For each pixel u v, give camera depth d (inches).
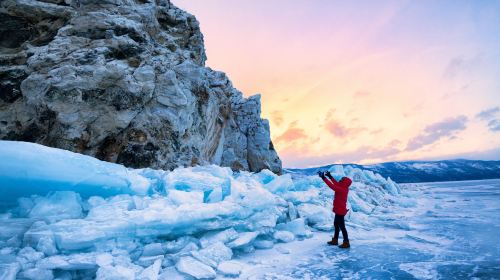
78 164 205.9
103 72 443.5
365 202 434.6
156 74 508.1
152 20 611.8
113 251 171.2
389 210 417.4
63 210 187.6
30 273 137.6
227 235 217.8
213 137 732.7
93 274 157.6
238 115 961.5
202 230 213.3
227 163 871.7
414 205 482.9
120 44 498.6
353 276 160.4
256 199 248.5
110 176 219.6
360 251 212.7
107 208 197.9
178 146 503.8
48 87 424.8
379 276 157.8
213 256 188.1
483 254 191.9
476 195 625.9
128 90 457.4
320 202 369.7
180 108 507.5
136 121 471.2
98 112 444.8
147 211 194.2
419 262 179.9
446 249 208.7
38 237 158.2
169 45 634.8
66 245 157.1
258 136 930.1
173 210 201.2
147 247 184.4
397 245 227.1
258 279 162.1
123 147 458.9
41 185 185.6
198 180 263.0
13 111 458.3
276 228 276.1
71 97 427.2
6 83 464.8
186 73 576.4
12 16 518.6
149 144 469.1
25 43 522.0
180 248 196.9
